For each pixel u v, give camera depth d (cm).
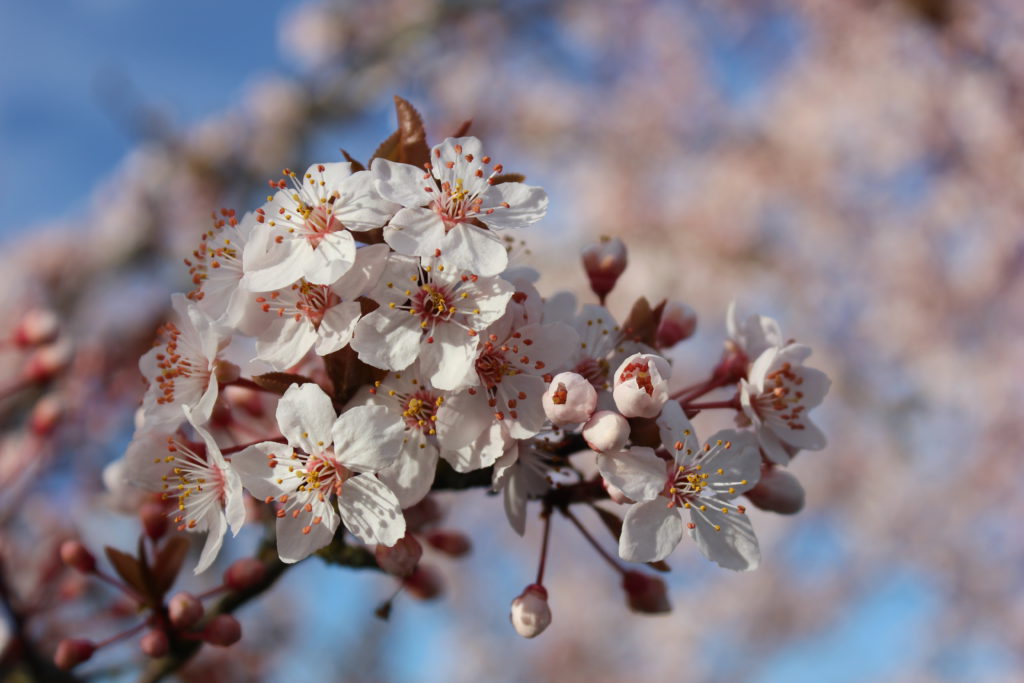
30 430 471
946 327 1316
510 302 232
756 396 265
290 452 227
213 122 990
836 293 1379
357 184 237
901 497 1424
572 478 281
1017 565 1402
